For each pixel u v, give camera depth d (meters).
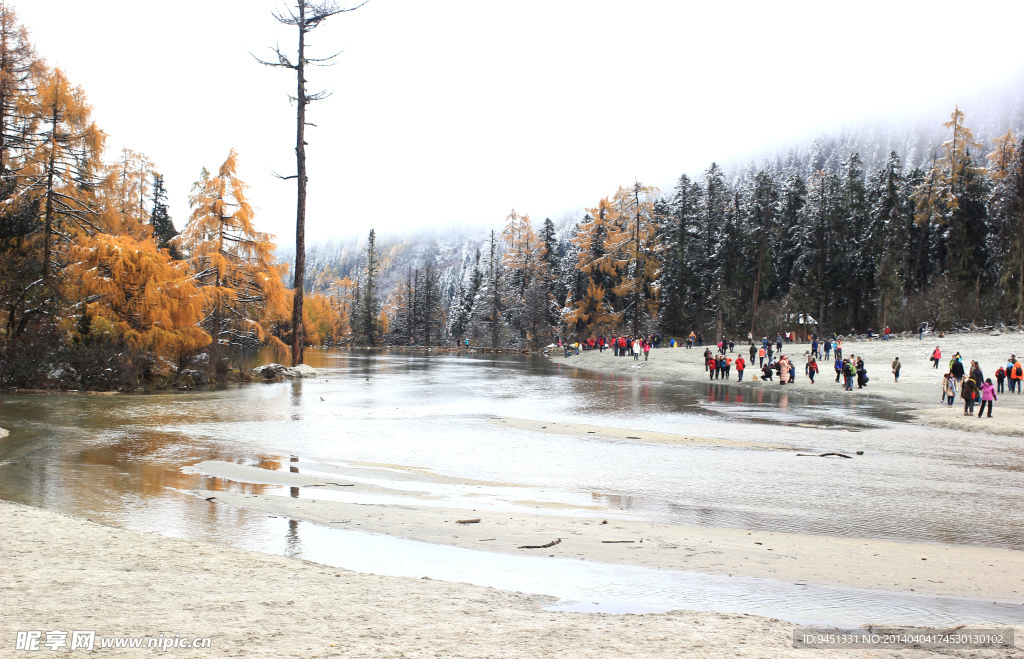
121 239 29.19
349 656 4.14
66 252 30.06
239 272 36.84
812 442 18.64
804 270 80.62
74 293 28.12
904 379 39.75
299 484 11.66
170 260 34.44
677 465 14.66
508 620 5.08
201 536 8.01
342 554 7.48
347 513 9.54
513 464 14.48
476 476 13.11
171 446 15.33
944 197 74.44
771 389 38.19
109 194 31.89
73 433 16.83
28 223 28.94
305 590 5.69
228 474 12.28
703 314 83.19
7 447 14.59
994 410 26.67
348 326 136.62
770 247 82.06
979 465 15.32
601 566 7.36
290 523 8.88
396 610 5.21
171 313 29.78
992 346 51.41
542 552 7.90
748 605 6.10
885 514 10.59
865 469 14.58
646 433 19.47
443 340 131.88
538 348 99.06
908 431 21.34
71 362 26.94
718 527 9.56
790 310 77.00
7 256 27.25
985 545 8.83
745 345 72.69
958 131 75.19
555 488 12.17
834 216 79.69
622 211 87.31
